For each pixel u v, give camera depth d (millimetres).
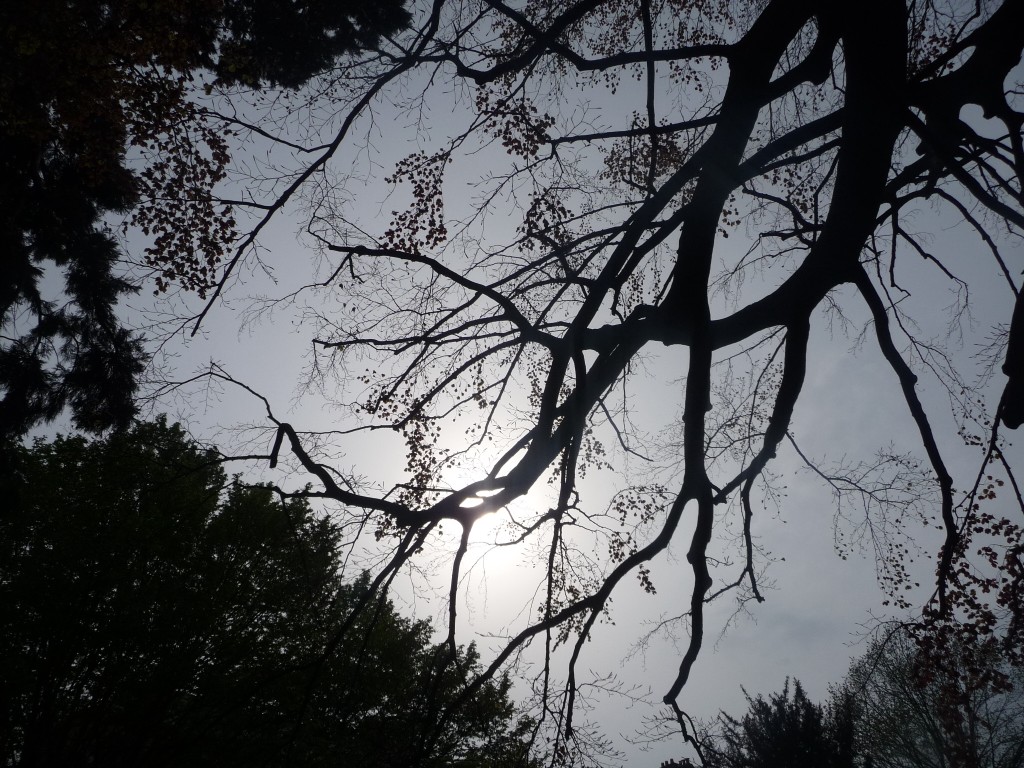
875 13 5082
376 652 14570
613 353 5391
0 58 7371
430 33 6570
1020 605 5859
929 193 6672
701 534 4867
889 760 23594
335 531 6051
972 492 5668
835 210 5523
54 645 14258
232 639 14578
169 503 14500
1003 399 5395
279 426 4816
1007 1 5531
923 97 5676
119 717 14305
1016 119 5773
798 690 19625
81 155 8367
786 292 5520
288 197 6293
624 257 5105
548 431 4945
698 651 4762
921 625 5906
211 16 7848
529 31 6195
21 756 14062
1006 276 6066
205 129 6848
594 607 4805
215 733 14188
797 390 5648
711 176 5137
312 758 12750
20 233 12164
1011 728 19203
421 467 6855
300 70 9070
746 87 5359
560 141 6812
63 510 14500
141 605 14242
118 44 6977
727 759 7406
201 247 6617
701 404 4992
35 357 12844
